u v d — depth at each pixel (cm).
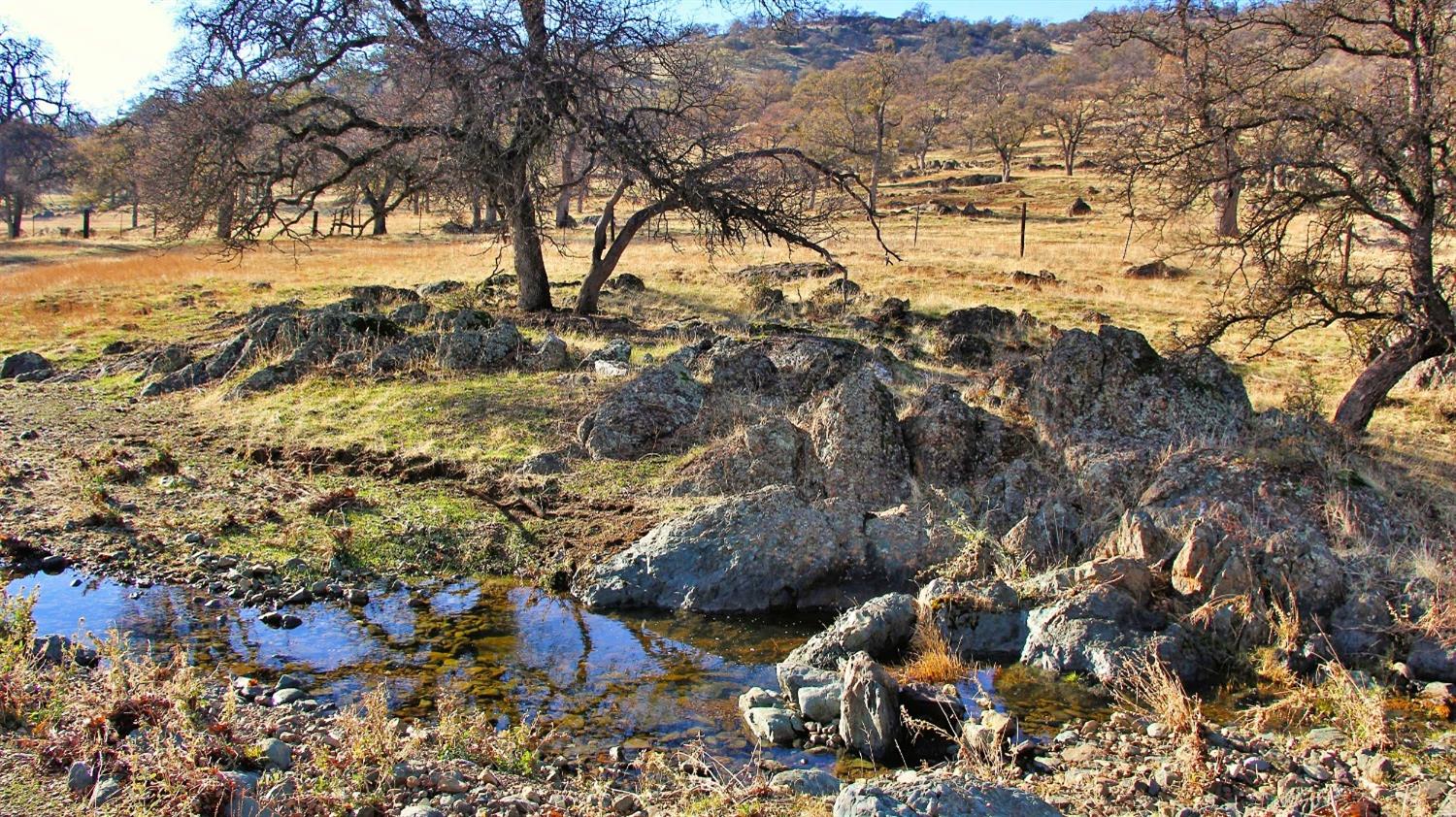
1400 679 661
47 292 2634
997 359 1606
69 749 482
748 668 707
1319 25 1164
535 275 2052
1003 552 846
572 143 1798
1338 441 966
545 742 578
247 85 1809
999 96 10662
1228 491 860
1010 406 1138
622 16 1789
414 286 2628
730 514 869
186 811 427
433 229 5812
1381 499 858
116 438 1248
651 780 526
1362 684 644
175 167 1794
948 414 1029
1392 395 1487
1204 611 716
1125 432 1005
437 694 646
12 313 2277
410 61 1698
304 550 894
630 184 1809
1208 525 776
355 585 840
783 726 594
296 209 6706
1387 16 1139
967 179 8269
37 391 1524
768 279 2659
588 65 1769
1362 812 489
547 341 1517
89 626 733
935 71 14038
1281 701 631
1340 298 1186
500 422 1231
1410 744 573
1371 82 1188
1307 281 1175
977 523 913
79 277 3014
